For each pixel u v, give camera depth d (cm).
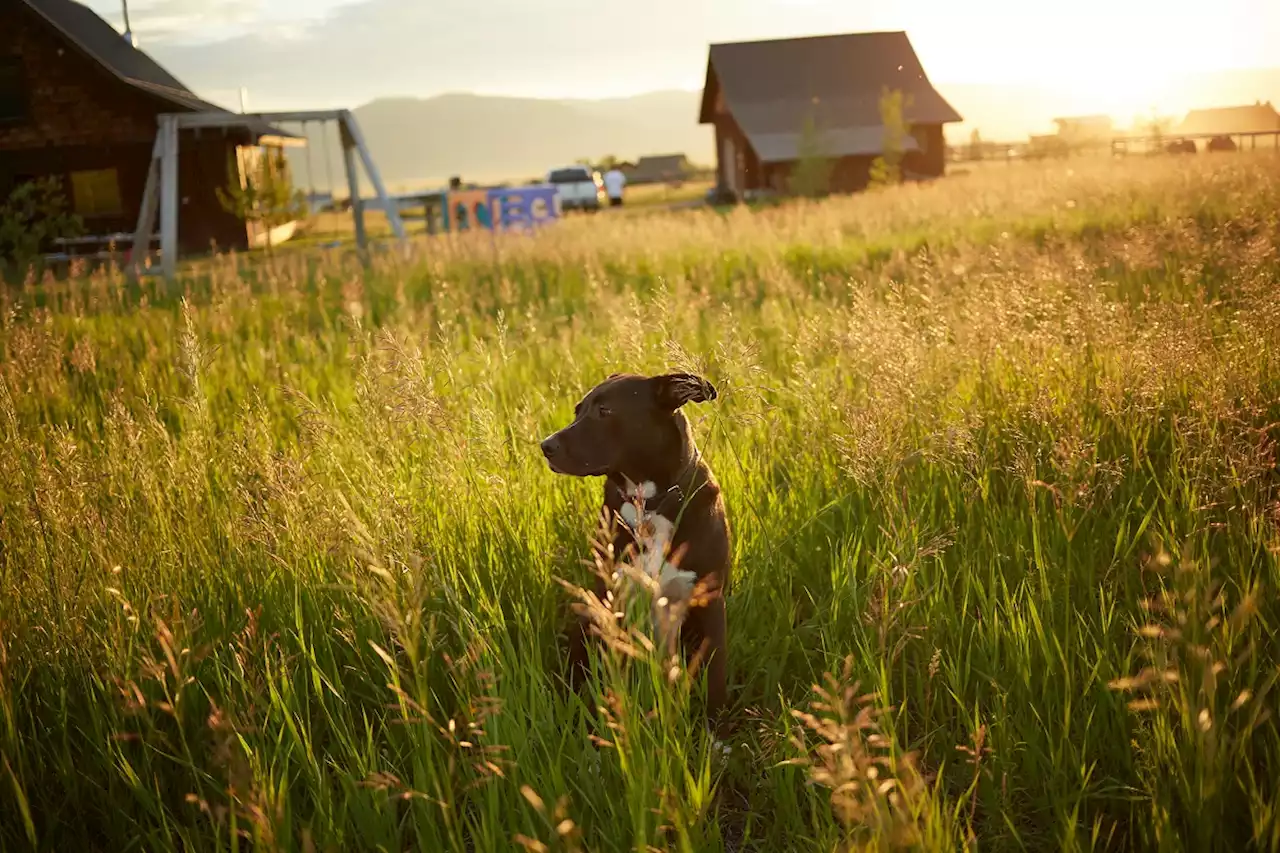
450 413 467
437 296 1140
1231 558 371
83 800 320
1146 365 517
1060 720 316
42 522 405
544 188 3472
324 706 324
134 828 305
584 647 370
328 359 916
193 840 295
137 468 462
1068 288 771
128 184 2983
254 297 1308
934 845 236
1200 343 541
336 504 400
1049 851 285
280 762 306
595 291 1235
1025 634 337
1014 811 299
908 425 495
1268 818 250
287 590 398
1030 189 2180
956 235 1578
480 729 302
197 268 1778
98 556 378
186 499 450
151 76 3594
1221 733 262
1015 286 684
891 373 510
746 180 4828
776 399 618
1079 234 1444
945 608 375
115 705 328
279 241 3425
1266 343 546
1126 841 288
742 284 1228
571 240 1789
